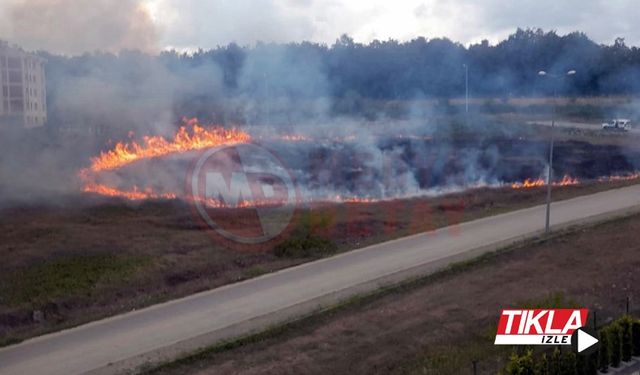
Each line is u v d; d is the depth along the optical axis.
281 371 12.66
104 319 16.02
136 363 13.27
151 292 18.25
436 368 12.59
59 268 19.27
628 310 15.72
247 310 16.28
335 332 14.64
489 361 12.87
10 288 17.61
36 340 14.73
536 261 20.17
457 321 15.09
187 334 14.77
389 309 16.06
